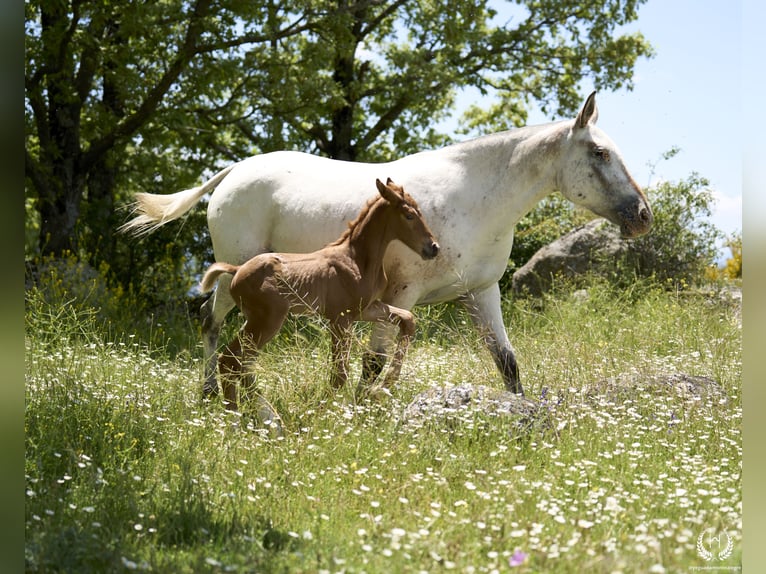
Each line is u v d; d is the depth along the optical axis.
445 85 17.12
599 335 10.27
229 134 18.72
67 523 4.02
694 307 11.59
